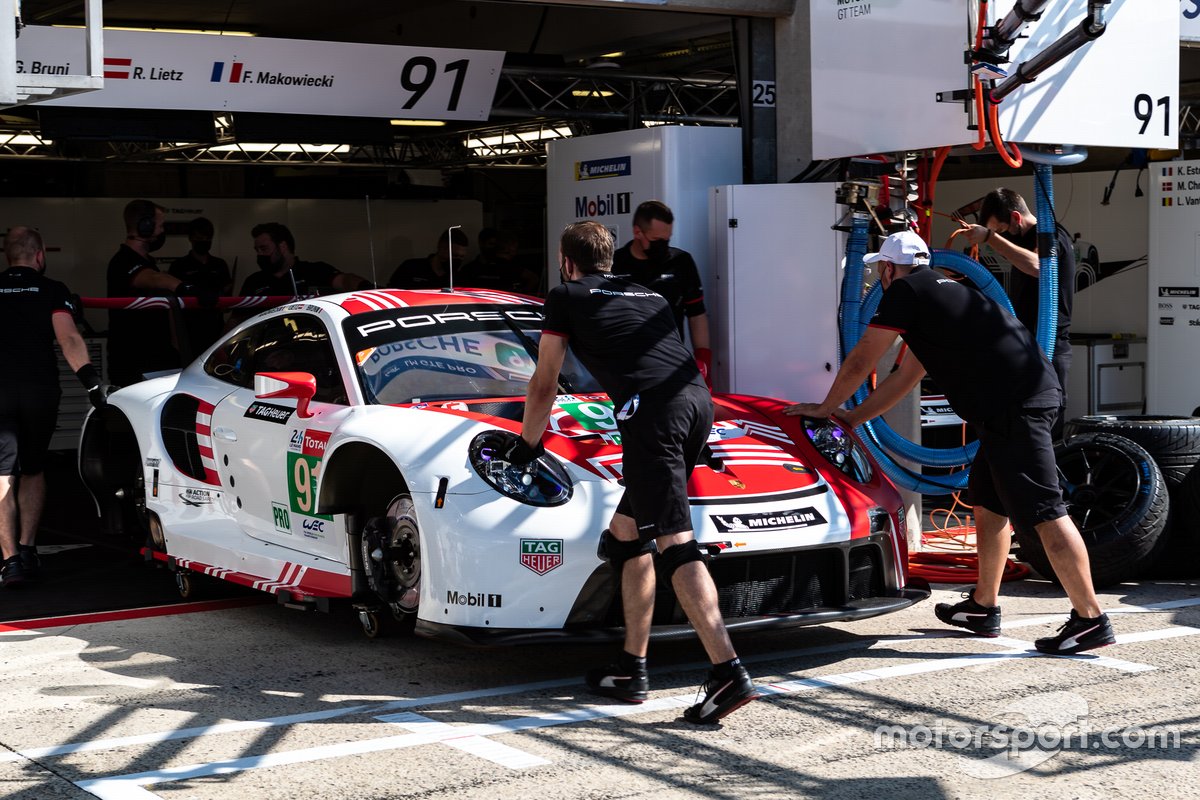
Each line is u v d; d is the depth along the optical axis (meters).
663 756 3.59
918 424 6.75
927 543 7.02
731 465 4.57
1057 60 5.53
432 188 16.83
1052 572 5.82
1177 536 5.93
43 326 6.15
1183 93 11.19
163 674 4.54
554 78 10.55
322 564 4.86
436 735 3.81
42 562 6.71
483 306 5.52
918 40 6.01
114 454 6.43
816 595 4.46
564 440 4.51
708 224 7.30
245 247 15.64
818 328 6.86
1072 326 10.73
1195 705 4.01
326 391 5.04
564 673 4.50
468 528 4.11
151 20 11.72
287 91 8.34
